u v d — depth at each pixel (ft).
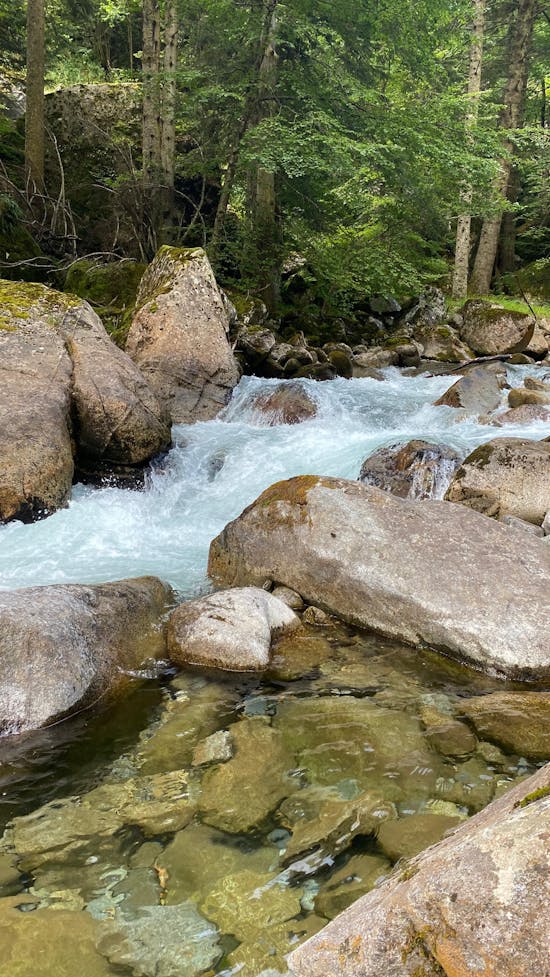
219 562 16.26
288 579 14.60
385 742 9.43
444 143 41.06
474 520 14.39
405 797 8.12
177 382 29.71
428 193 44.75
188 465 24.64
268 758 9.06
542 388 32.83
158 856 7.19
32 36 46.68
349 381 36.73
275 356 38.09
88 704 10.48
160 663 12.05
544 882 4.21
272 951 5.89
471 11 51.83
